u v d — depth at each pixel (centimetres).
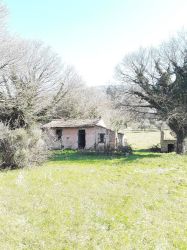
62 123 4766
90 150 3853
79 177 1703
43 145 2238
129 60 3953
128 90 3934
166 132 5753
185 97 3750
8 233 778
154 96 3675
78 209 1016
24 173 1748
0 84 3359
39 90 3816
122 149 3662
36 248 712
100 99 6047
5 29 3150
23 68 3472
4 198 1106
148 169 2131
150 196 1264
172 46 3922
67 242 752
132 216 977
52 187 1360
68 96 4381
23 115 3378
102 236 798
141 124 4369
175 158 2791
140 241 779
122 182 1595
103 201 1148
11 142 1992
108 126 5509
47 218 911
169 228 887
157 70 3919
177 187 1485
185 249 751
